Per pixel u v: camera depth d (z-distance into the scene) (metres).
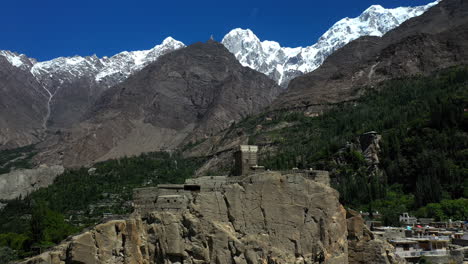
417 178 187.25
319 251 75.12
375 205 172.25
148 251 70.62
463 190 172.00
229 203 74.25
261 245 72.75
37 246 116.19
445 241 115.75
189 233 71.38
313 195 77.50
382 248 85.25
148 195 74.00
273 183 76.12
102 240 69.25
